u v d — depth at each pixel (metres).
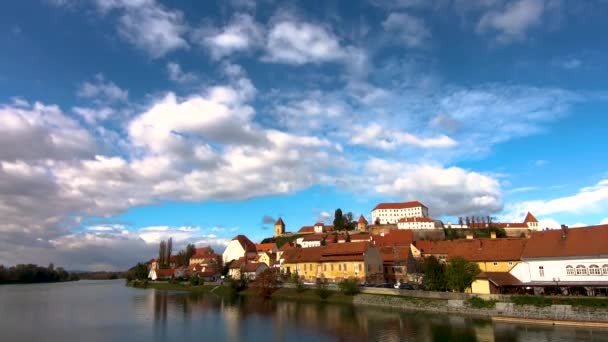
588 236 83.44
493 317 74.75
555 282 82.94
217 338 70.31
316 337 67.62
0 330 81.94
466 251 111.12
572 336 60.38
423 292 90.81
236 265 195.88
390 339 63.69
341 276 126.19
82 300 143.62
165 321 89.75
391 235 173.50
